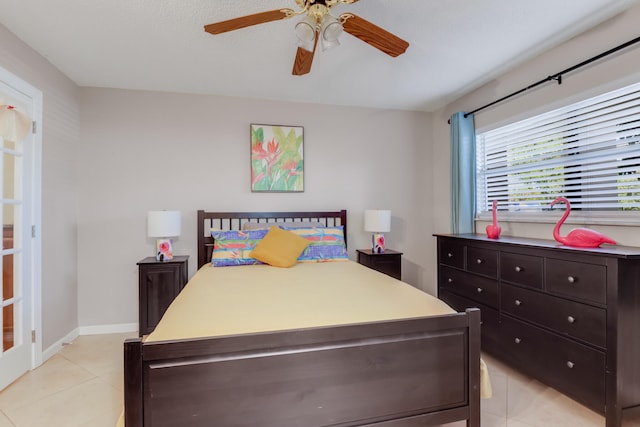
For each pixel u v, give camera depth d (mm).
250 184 3379
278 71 2748
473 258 2613
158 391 1107
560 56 2346
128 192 3111
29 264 2316
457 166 3248
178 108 3219
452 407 1386
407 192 3836
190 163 3244
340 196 3639
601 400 1641
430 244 3895
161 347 1104
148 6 1869
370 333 1283
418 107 3746
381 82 3002
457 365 1394
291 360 1207
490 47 2373
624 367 1582
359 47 2352
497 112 2932
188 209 3240
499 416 1765
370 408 1292
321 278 2254
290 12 1557
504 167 2943
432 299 1691
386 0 1823
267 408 1189
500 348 2326
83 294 3021
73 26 2064
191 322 1368
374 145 3738
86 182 3025
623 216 2010
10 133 2100
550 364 1931
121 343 2793
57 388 2072
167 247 2887
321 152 3584
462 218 3184
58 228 2676
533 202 2643
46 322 2504
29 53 2312
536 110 2535
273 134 3424
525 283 2109
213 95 3295
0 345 2059
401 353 1323
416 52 2436
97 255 3049
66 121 2793
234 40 2242
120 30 2115
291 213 3426
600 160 2154
